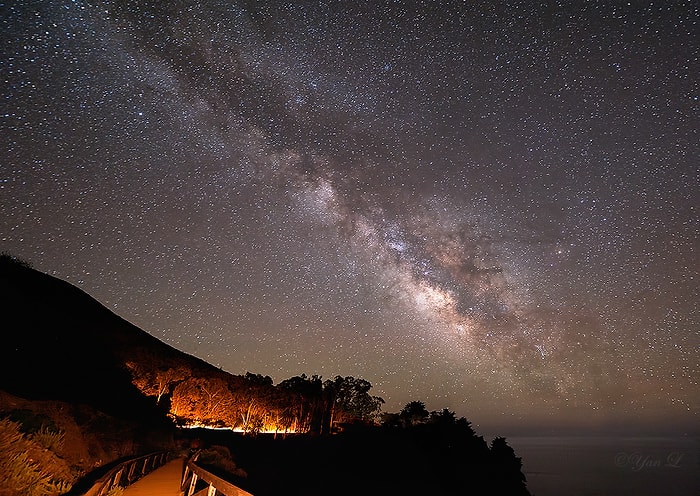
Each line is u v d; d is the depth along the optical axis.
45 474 7.28
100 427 14.35
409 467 33.69
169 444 23.78
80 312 67.50
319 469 33.00
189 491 9.15
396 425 41.81
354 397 61.31
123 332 73.94
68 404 14.17
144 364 46.69
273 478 29.92
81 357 29.67
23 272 62.06
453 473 33.94
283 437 45.28
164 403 41.16
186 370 44.56
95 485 6.14
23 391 18.42
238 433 47.78
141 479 13.16
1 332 23.61
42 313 36.91
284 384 59.91
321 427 54.19
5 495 6.02
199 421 47.03
